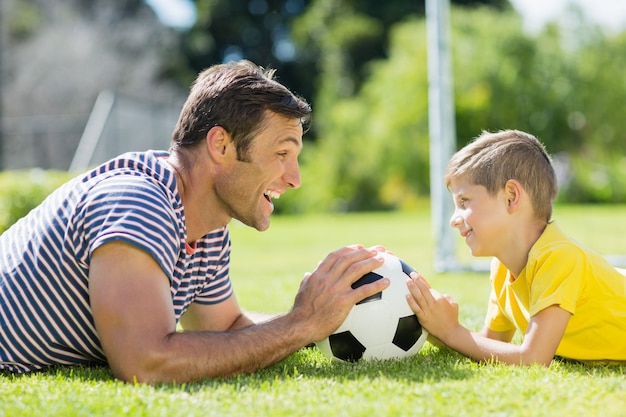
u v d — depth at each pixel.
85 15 26.91
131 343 2.03
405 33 22.27
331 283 2.40
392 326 2.55
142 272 2.08
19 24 26.33
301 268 7.73
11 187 9.19
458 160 2.83
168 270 2.15
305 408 1.86
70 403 1.90
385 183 21.56
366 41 28.97
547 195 2.72
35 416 1.82
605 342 2.66
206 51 32.03
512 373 2.26
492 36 19.84
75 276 2.24
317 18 30.78
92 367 2.47
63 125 23.33
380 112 21.45
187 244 2.47
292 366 2.47
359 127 21.92
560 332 2.47
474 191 2.74
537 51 19.64
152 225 2.14
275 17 32.78
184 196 2.41
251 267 7.99
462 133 19.41
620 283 2.69
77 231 2.20
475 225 2.73
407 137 20.77
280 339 2.26
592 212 16.36
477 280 5.99
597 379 2.23
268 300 4.58
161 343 2.05
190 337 2.13
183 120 2.42
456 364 2.46
